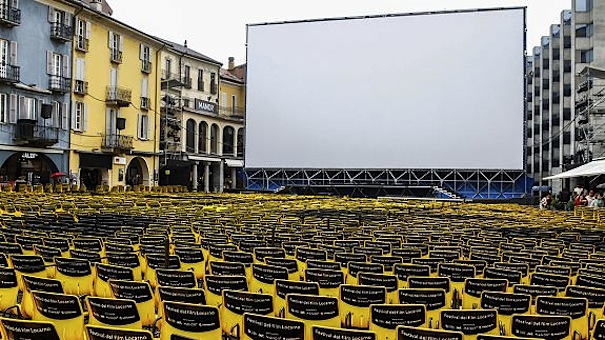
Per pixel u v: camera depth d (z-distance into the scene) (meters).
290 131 41.56
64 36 34.03
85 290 7.34
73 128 35.00
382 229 13.58
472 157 38.22
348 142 40.41
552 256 9.51
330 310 5.64
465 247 10.44
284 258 8.73
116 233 10.91
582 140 46.16
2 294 6.71
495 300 6.03
